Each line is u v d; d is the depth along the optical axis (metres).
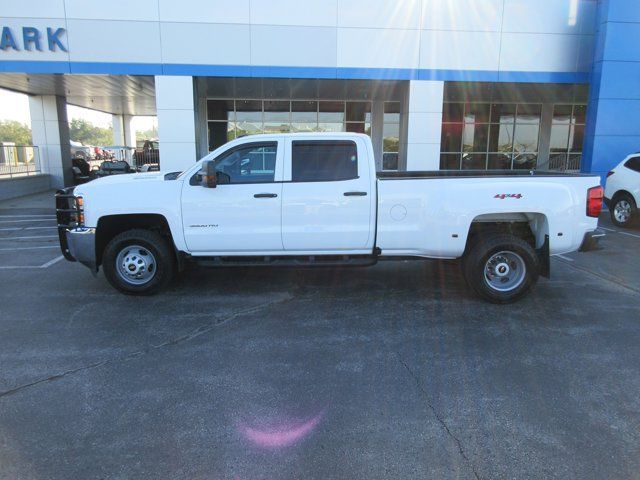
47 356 4.44
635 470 2.89
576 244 5.93
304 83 15.08
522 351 4.59
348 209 5.87
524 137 19.73
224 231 5.95
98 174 23.59
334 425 3.36
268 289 6.57
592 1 13.94
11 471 2.88
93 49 13.25
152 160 28.19
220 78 14.04
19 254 8.73
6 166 18.09
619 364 4.32
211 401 3.67
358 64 13.80
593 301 6.11
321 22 13.57
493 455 3.04
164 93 13.55
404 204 5.86
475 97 18.16
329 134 5.93
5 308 5.77
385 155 19.38
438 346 4.70
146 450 3.08
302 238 5.95
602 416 3.48
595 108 14.00
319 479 2.82
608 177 12.04
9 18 12.96
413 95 14.02
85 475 2.85
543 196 5.78
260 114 18.73
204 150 18.64
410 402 3.66
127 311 5.67
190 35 13.36
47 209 14.81
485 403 3.65
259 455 3.04
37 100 20.53
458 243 5.88
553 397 3.74
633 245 9.64
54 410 3.54
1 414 3.48
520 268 5.91
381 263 8.06
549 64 14.22
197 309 5.75
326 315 5.57
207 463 2.96
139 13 13.17
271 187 5.87
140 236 6.04
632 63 13.64
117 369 4.19
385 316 5.54
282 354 4.51
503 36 13.98
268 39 13.54
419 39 13.80
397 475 2.86
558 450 3.08
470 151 19.66
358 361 4.37
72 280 6.98
